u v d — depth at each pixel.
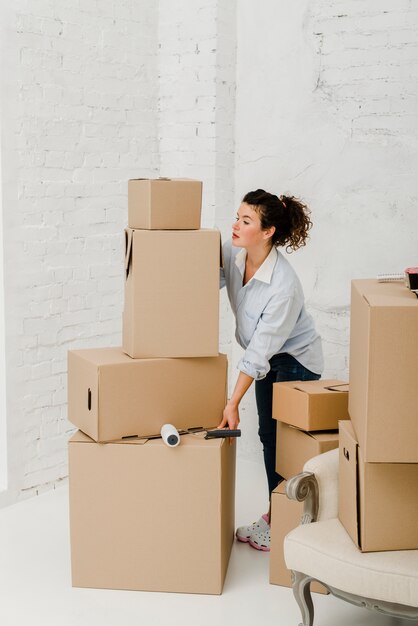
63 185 3.43
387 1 3.24
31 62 3.24
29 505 3.36
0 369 3.31
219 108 3.73
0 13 3.11
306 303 3.65
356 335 2.23
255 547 2.97
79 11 3.42
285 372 2.93
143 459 2.54
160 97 3.89
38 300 3.38
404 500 2.10
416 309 1.96
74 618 2.45
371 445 2.01
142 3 3.73
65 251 3.47
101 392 2.48
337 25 3.40
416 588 2.00
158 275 2.53
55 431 3.53
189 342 2.58
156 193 2.49
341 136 3.44
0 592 2.61
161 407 2.59
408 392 1.99
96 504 2.58
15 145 3.22
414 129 3.23
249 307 2.79
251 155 3.79
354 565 2.07
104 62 3.57
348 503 2.21
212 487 2.53
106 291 3.68
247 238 2.70
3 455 3.35
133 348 2.55
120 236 3.72
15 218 3.25
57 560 2.85
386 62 3.28
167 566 2.59
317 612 2.53
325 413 2.60
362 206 3.41
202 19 3.69
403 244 3.31
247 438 3.95
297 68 3.55
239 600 2.58
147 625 2.42
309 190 3.58
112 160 3.66
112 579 2.62
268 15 3.64
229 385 4.04
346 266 3.49
